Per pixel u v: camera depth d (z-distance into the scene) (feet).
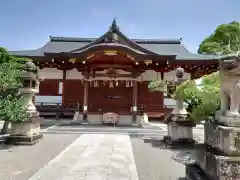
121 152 28.99
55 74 80.48
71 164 23.11
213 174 13.20
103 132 47.73
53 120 69.26
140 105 78.74
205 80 22.97
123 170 21.40
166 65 76.38
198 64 75.31
